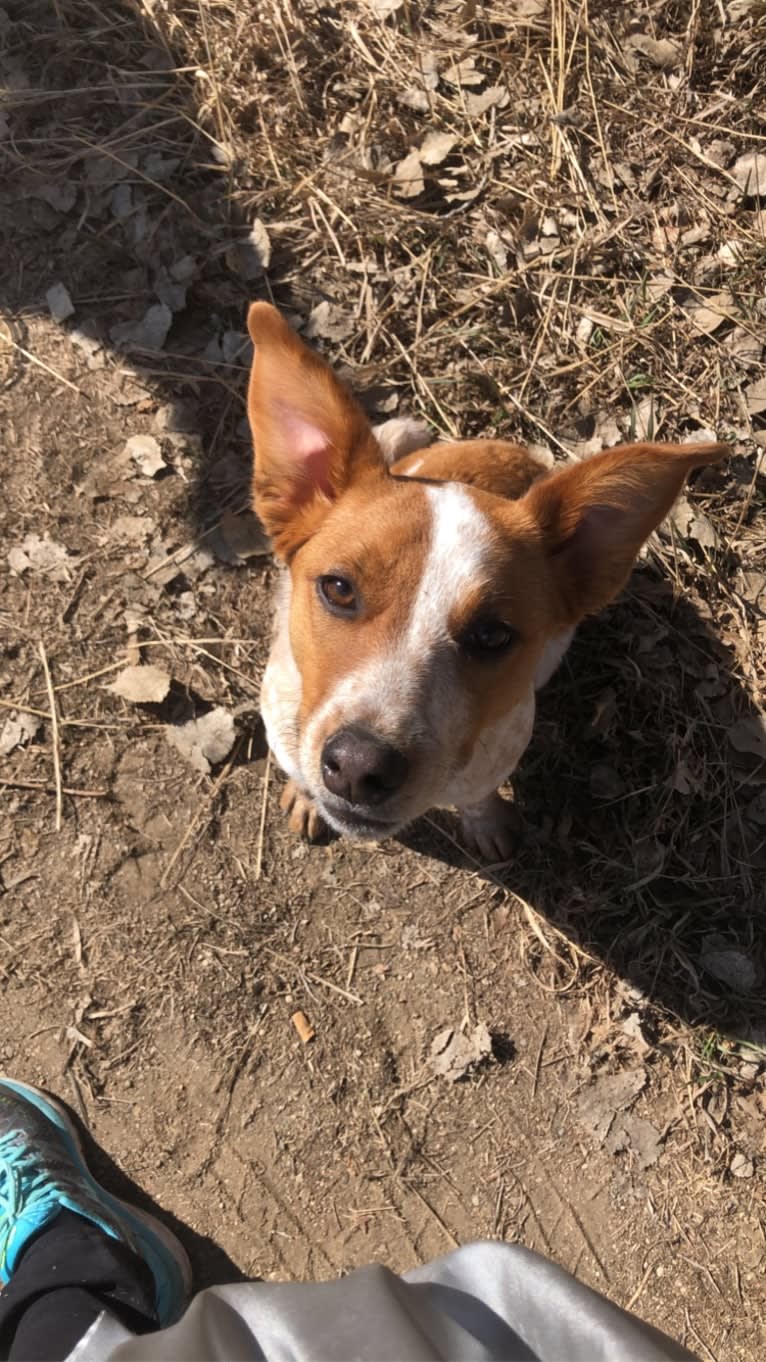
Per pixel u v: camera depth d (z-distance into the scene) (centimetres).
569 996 76
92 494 83
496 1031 76
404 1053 75
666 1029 76
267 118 94
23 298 87
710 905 78
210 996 74
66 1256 61
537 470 77
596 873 78
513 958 77
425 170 94
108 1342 54
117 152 91
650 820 79
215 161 92
